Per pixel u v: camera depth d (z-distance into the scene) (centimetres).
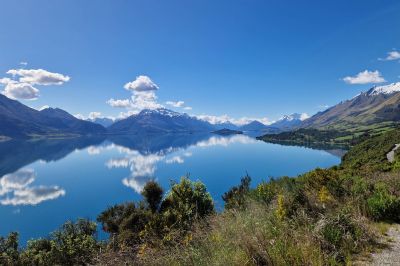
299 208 775
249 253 509
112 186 12688
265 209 830
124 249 630
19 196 11488
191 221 973
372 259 547
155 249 621
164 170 16012
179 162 19075
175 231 778
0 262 2038
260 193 1059
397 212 809
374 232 682
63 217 8388
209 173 12862
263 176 10981
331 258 518
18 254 2145
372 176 1617
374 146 10412
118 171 16912
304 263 486
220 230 663
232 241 559
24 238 6662
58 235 2066
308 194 896
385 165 3145
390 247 602
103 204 9581
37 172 17650
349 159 10156
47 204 10006
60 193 11662
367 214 821
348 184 1087
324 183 1057
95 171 17262
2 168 19500
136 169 17262
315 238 578
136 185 12675
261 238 551
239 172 12625
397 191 1013
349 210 754
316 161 15150
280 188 1109
